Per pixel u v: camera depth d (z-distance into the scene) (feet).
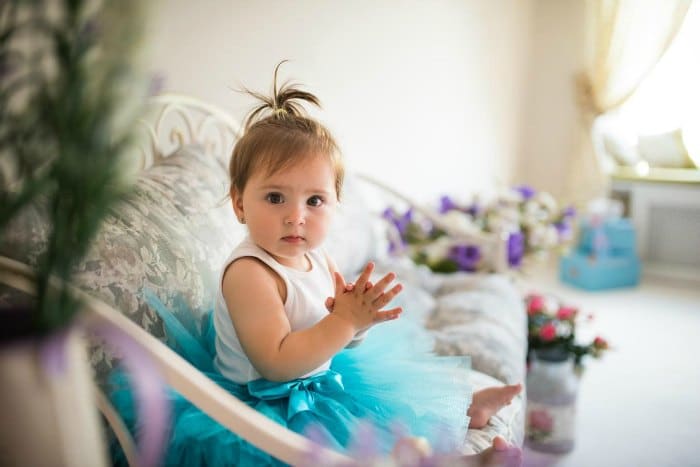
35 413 1.53
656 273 11.39
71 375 1.60
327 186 2.97
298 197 2.88
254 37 5.79
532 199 7.47
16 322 1.59
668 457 5.10
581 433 5.53
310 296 3.01
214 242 3.55
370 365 3.33
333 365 3.28
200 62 5.21
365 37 7.54
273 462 2.37
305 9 6.45
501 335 4.71
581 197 11.51
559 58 12.15
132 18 1.51
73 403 1.61
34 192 1.55
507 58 11.42
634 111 11.36
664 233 11.37
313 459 1.94
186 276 3.18
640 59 10.43
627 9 10.36
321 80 6.86
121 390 2.53
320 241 3.00
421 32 8.76
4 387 1.49
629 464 4.98
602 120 11.58
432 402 2.99
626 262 10.67
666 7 9.98
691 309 9.41
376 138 8.07
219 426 2.42
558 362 5.38
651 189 11.21
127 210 3.07
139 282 2.84
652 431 5.57
